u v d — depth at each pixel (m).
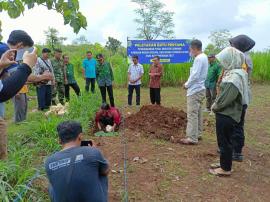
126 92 19.47
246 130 10.34
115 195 5.98
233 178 6.82
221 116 6.43
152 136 9.09
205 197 6.08
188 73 21.16
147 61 19.81
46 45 23.86
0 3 4.05
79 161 3.87
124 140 8.70
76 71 26.53
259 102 15.16
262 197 6.18
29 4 3.98
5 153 6.14
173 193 6.15
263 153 8.29
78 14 4.03
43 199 5.29
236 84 6.15
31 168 5.57
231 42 7.08
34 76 5.33
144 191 6.16
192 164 7.34
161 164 7.24
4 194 4.53
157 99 14.29
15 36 4.76
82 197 3.83
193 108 8.41
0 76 3.97
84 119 9.99
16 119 10.20
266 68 21.91
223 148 6.70
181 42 19.70
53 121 8.68
